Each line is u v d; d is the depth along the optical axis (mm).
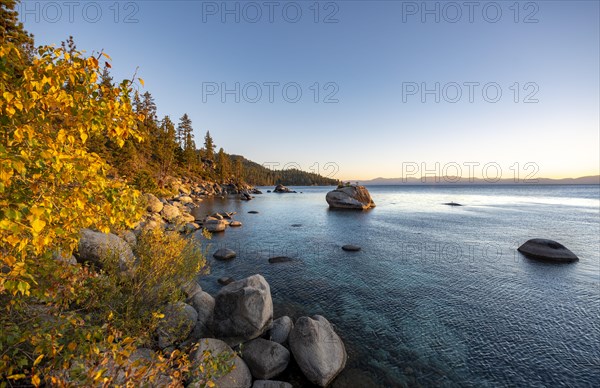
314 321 10742
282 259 22750
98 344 4023
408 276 19938
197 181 111438
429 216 52094
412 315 14383
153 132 93562
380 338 12281
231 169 156750
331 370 9508
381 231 36562
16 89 3428
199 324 10727
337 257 24438
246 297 10570
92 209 4211
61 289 5266
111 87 4160
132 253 11039
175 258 10539
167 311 9516
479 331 13000
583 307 15461
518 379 10062
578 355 11375
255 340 10250
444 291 17438
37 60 3459
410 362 10766
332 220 46625
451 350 11570
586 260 24047
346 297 16359
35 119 3600
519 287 18172
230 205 71438
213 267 20719
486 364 10789
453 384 9758
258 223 42656
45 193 3562
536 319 14141
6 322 4531
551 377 10188
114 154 57344
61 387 3518
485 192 162750
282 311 14516
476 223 43406
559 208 67125
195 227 34344
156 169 84375
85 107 3738
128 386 3869
